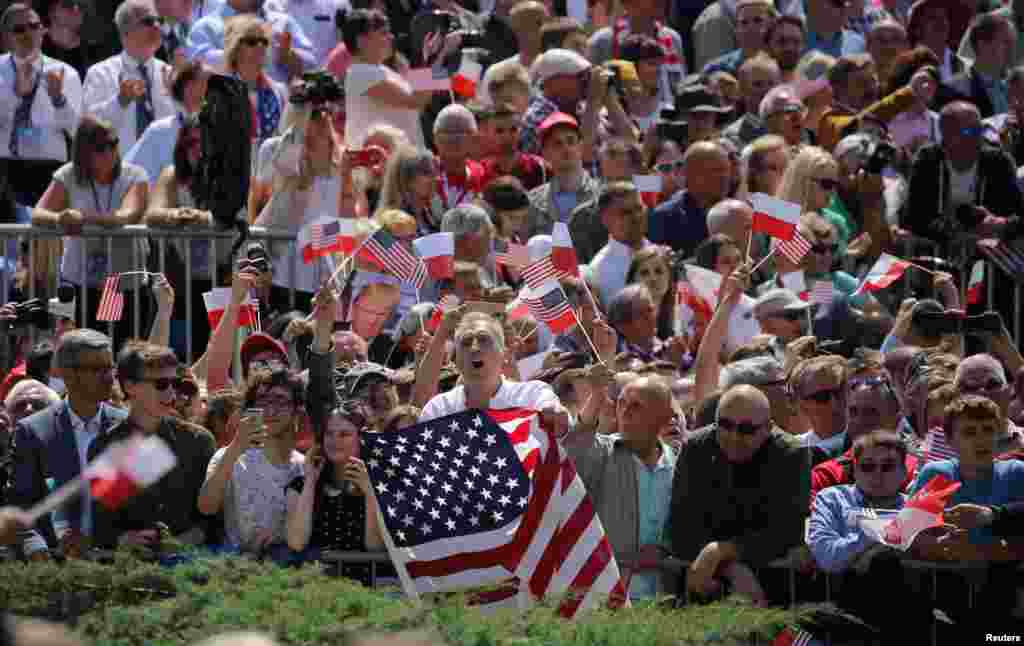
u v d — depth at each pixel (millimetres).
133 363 31844
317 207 43188
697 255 43969
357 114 48531
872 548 30594
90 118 41312
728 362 37281
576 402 35125
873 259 46938
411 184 43938
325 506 31656
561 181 47250
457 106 46812
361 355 37094
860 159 47406
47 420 32562
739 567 30781
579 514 31125
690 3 62438
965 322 39938
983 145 46156
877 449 31281
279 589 25609
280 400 32031
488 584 29438
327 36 55219
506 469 30953
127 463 14461
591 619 25578
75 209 40688
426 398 34281
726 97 55312
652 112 55344
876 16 61969
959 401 31594
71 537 31062
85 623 24531
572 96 51031
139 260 40344
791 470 31219
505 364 36500
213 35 52375
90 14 54188
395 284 39938
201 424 34094
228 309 36438
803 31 58062
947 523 30562
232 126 40562
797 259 37625
